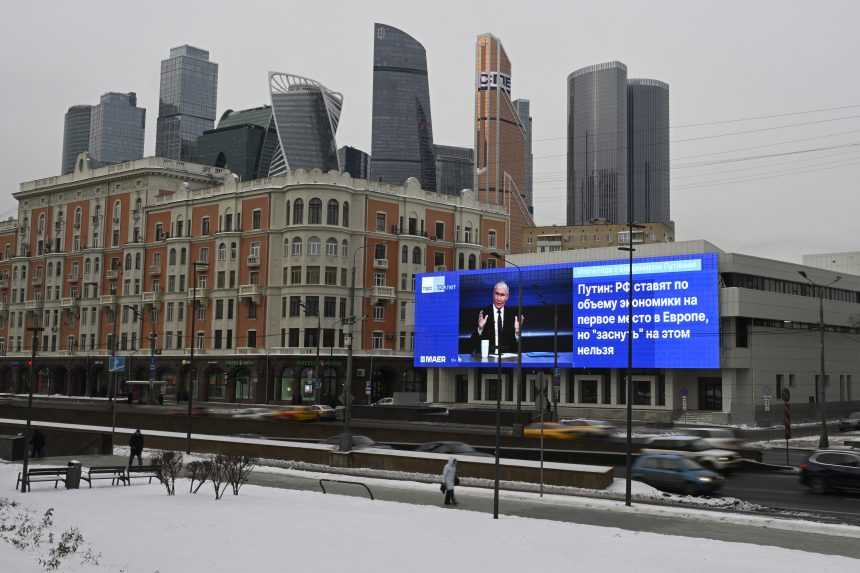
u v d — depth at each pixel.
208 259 104.06
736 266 70.94
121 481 33.12
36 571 13.91
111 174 116.56
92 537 18.23
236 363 97.62
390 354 97.12
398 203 102.50
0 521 19.73
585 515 25.09
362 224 98.88
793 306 75.69
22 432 51.34
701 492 31.66
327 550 17.30
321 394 90.06
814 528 22.86
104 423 65.44
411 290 101.56
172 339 106.12
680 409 73.00
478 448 47.69
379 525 21.16
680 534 21.70
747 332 70.62
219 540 18.14
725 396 70.38
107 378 112.31
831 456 32.25
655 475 33.16
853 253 100.12
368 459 39.34
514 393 84.38
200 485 28.52
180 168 114.75
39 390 123.06
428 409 72.44
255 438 50.59
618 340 74.94
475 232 109.81
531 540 19.58
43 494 27.95
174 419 61.31
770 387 72.50
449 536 19.73
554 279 79.81
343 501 26.67
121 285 113.50
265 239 98.38
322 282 94.62
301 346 93.69
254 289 97.00
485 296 85.06
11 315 129.50
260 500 26.34
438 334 88.25
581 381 79.19
